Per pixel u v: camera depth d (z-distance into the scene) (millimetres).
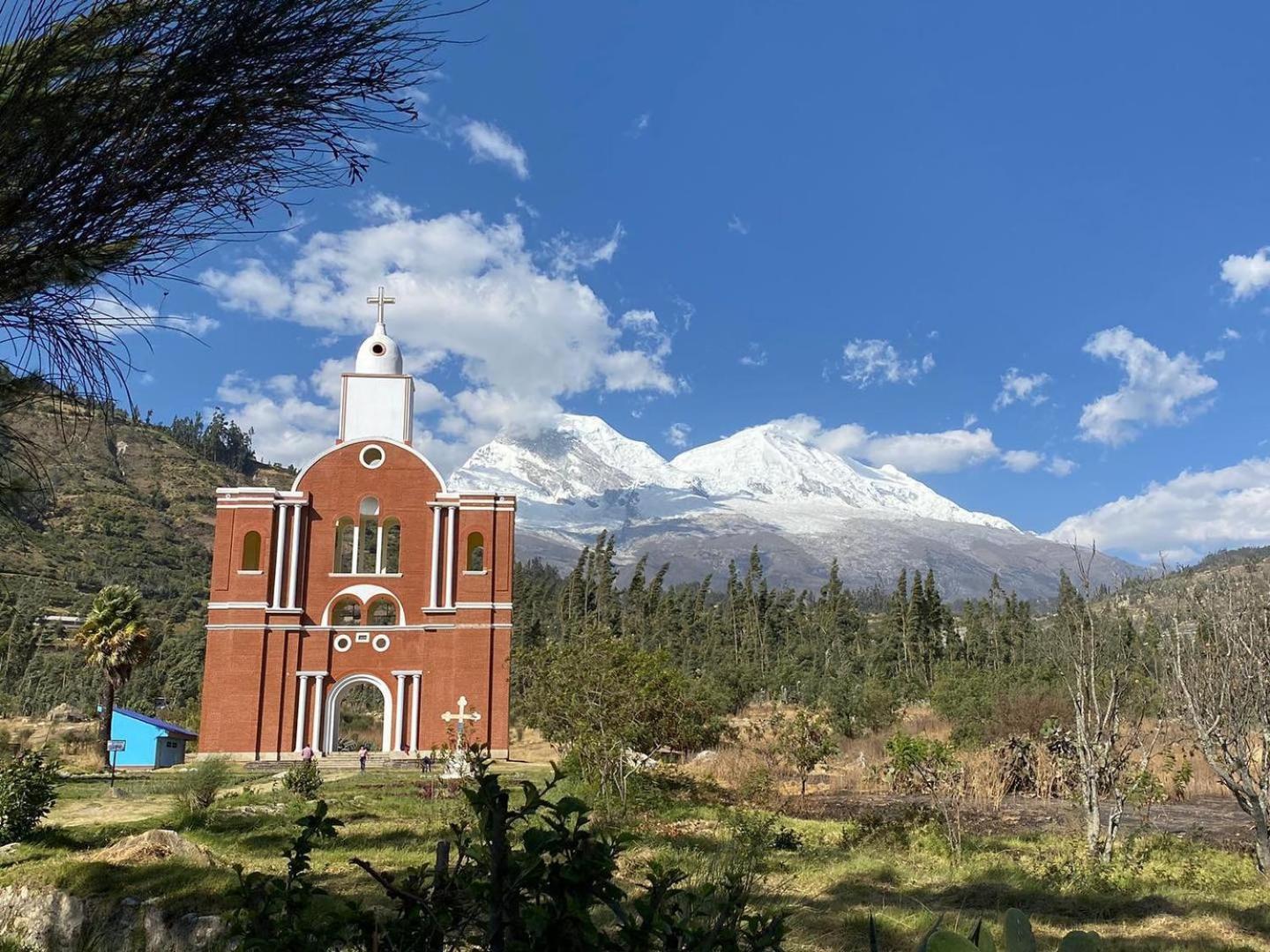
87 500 137750
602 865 4383
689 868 15539
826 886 15484
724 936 4543
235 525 45281
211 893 12461
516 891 4352
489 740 43719
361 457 46812
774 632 116250
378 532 46500
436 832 20359
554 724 29031
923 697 73375
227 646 43969
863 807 27203
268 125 4684
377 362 50438
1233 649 17094
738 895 5238
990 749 30781
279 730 43531
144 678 85938
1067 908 14008
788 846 19484
